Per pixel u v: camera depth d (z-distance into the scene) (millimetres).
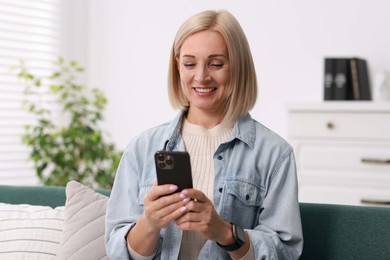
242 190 1659
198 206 1470
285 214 1632
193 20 1639
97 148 3738
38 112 3789
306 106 3373
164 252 1650
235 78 1647
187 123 1758
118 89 4391
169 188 1470
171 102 1788
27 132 3822
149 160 1745
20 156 4016
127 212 1723
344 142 3328
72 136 3668
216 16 1646
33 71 4074
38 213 2133
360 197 3314
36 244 2035
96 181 3807
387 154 3252
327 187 3377
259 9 3973
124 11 4355
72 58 4344
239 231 1521
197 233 1657
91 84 4445
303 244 1816
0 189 2312
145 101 4305
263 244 1558
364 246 1771
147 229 1545
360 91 3541
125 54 4359
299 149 3422
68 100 4270
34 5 4062
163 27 4238
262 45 3977
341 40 3795
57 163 3676
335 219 1818
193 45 1623
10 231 2074
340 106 3305
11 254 2016
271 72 3959
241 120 1727
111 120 4418
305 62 3875
